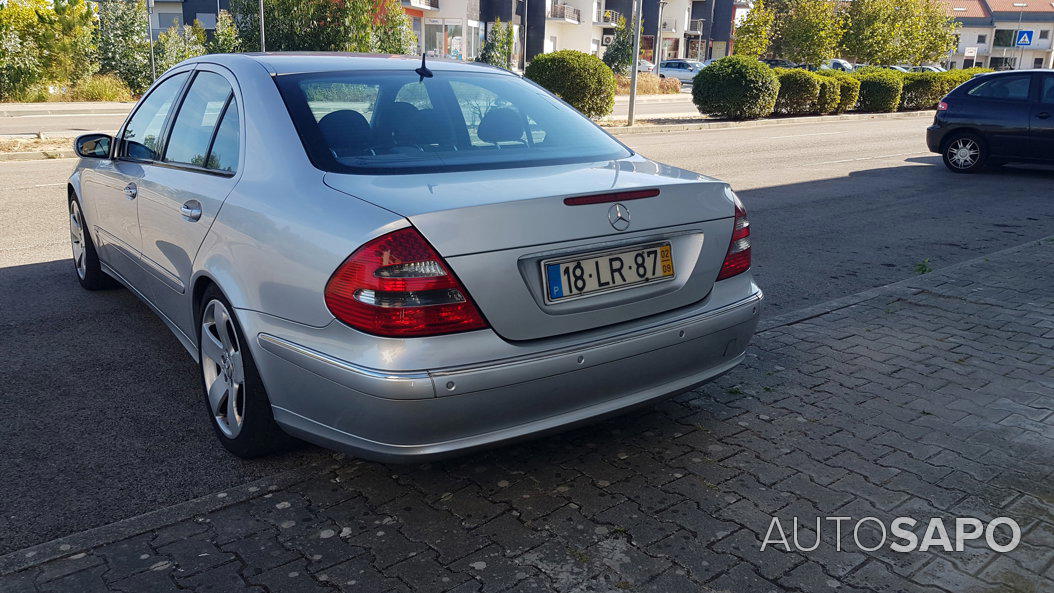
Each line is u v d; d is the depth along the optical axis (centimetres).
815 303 580
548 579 256
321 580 254
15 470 322
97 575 254
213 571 257
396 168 295
